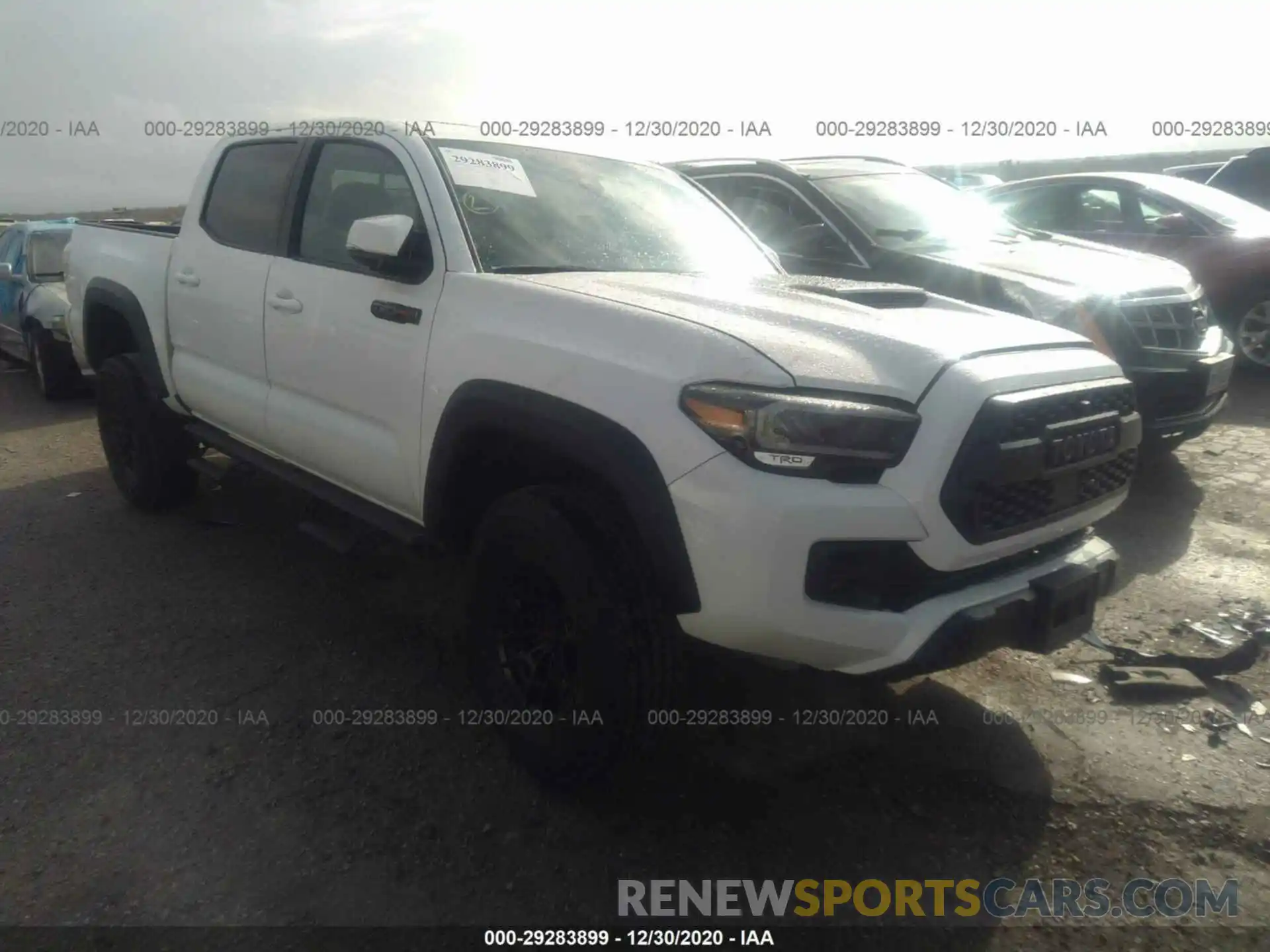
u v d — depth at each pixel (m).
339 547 3.83
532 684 3.08
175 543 5.12
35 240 9.59
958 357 2.73
